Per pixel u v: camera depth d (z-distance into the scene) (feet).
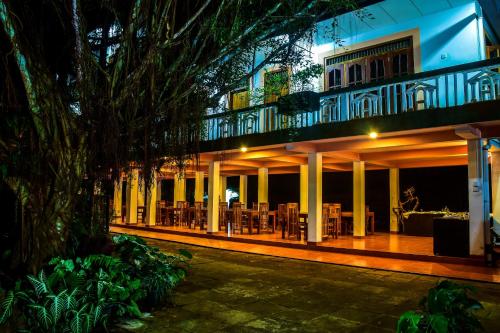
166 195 76.33
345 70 37.68
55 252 15.11
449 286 11.53
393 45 35.37
